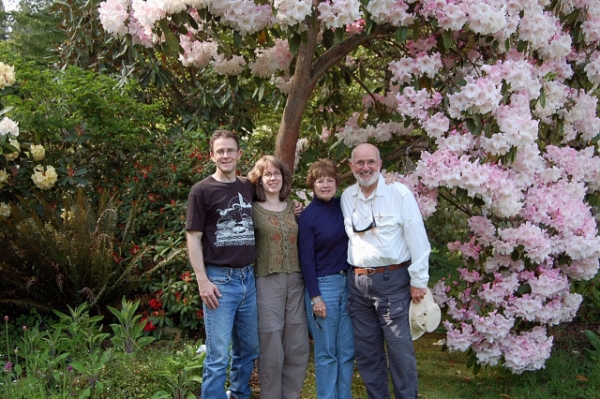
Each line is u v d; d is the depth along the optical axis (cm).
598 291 420
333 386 262
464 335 304
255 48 374
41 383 252
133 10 321
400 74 304
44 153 395
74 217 352
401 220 250
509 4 294
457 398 302
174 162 424
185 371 268
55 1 580
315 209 264
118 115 440
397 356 250
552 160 333
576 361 348
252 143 562
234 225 245
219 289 244
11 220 360
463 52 312
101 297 360
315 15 280
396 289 250
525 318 306
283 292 258
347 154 362
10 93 405
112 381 272
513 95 299
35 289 346
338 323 264
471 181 278
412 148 345
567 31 339
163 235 388
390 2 275
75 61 560
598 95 438
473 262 320
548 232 319
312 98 474
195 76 576
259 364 260
